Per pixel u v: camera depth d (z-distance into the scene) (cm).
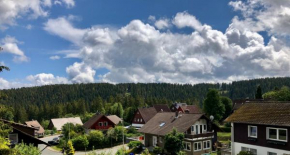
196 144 3938
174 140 3634
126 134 6231
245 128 2598
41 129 8325
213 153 3928
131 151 4444
